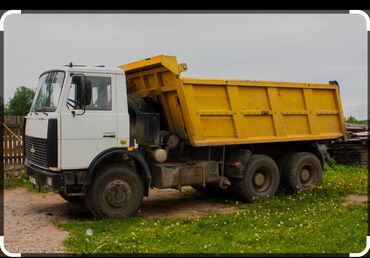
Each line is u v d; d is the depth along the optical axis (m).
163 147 10.35
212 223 8.55
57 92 9.10
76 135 8.95
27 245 7.41
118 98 9.37
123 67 11.08
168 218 9.41
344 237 7.47
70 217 9.58
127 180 9.33
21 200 11.49
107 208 9.19
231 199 11.55
